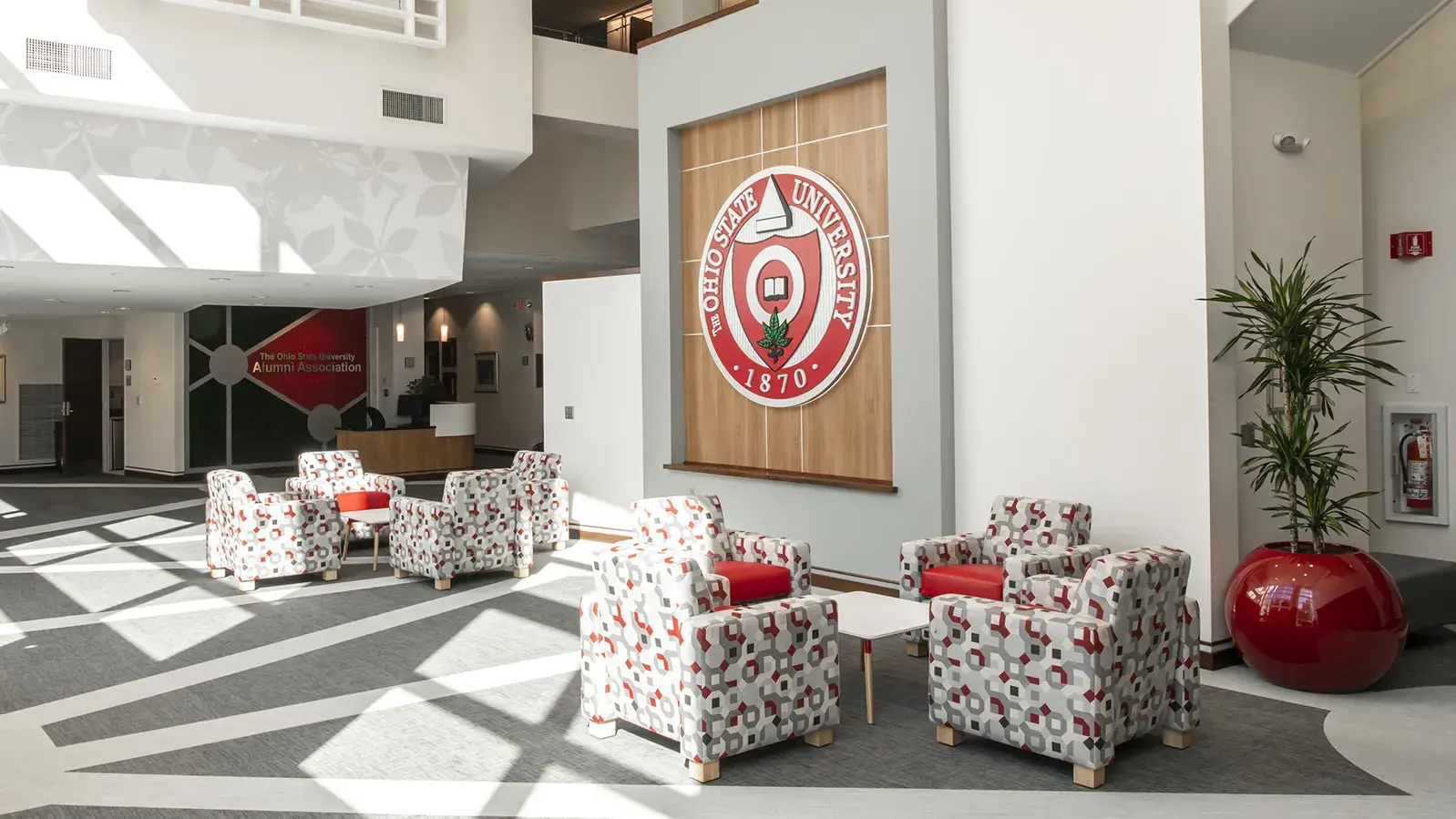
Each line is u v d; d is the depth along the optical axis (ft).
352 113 31.86
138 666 21.24
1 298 42.98
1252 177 21.07
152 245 30.09
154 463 58.70
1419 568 21.15
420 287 37.60
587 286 37.09
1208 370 19.94
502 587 28.86
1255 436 20.58
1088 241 22.08
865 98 27.07
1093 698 14.15
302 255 32.55
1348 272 22.91
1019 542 22.30
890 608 18.88
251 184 31.63
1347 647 17.62
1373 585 17.89
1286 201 21.68
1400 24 22.00
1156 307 20.85
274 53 30.53
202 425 61.31
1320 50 21.84
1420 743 15.89
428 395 63.62
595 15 54.90
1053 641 14.57
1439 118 22.86
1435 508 23.22
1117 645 14.48
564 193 51.52
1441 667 19.89
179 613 25.91
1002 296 23.94
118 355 62.49
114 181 29.50
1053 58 22.65
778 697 15.48
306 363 66.54
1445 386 23.04
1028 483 23.54
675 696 15.28
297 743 16.62
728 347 30.78
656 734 16.98
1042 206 22.97
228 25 29.78
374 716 17.92
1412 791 14.15
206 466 61.36
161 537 38.27
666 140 31.96
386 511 33.58
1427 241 23.12
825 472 28.32
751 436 30.45
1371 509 24.07
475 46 34.17
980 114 24.27
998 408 24.14
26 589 28.89
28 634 23.89
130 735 17.12
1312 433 19.76
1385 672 18.08
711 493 31.22
